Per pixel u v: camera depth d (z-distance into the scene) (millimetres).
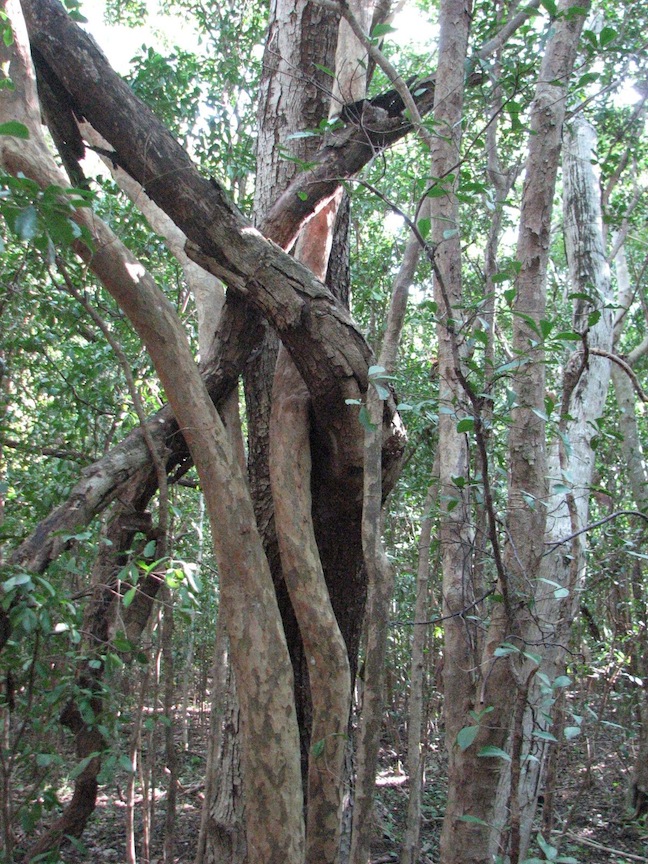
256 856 2432
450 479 2639
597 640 5215
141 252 4625
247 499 2602
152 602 3182
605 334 4934
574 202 5625
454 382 2598
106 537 3111
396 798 5871
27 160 2422
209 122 5648
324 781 2658
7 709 2957
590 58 2734
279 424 3025
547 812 2896
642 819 5453
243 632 2514
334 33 3957
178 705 8391
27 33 2719
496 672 2309
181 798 5859
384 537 5977
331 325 2826
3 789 2631
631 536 4523
